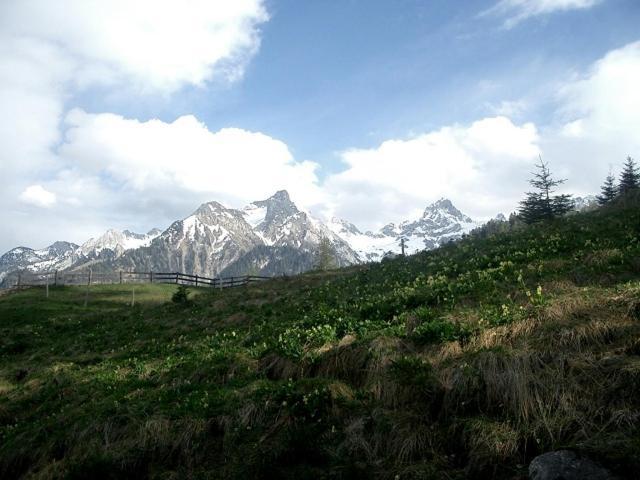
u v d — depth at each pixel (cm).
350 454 889
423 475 781
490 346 1053
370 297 2105
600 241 1862
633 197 2961
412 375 1003
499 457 765
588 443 715
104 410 1286
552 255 1842
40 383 1905
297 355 1330
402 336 1264
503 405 859
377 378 1080
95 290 5200
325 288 2834
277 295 3064
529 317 1116
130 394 1434
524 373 882
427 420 905
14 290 5200
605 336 959
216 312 2838
